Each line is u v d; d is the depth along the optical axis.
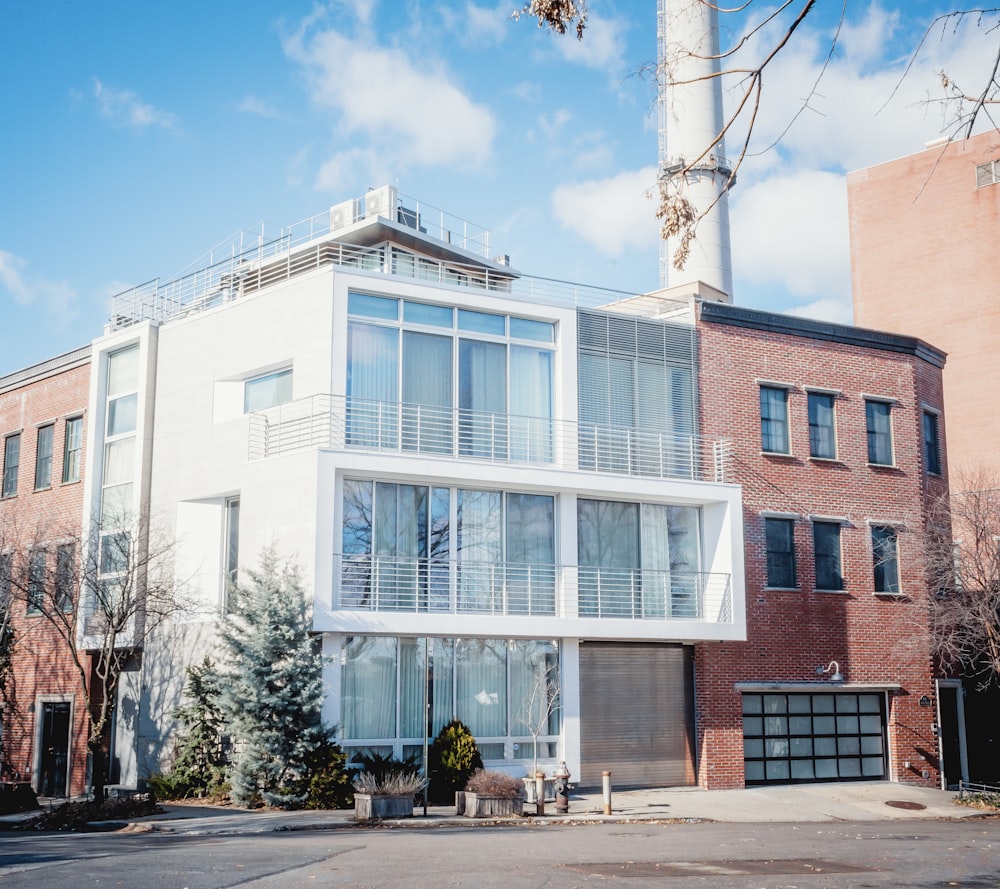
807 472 31.94
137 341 31.80
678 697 29.38
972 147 46.06
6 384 36.53
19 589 29.31
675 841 18.58
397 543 26.42
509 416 28.45
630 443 29.50
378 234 33.75
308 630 24.61
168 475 30.16
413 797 23.00
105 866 14.16
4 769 33.78
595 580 28.62
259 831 20.19
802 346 32.62
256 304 28.62
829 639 31.34
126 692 30.89
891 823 24.78
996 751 34.44
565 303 29.42
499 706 27.05
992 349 44.66
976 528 30.83
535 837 18.83
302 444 26.64
